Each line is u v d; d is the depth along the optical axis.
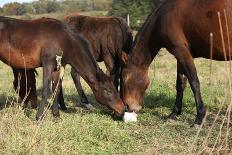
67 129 5.73
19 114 6.27
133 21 35.22
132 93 6.81
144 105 8.15
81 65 6.76
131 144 5.50
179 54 6.18
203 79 11.34
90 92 10.38
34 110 7.36
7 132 5.39
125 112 6.85
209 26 5.79
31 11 51.72
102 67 16.05
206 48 6.04
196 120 6.22
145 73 6.79
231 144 4.98
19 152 4.71
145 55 6.64
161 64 16.02
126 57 6.73
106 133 5.72
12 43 6.66
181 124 6.56
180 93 6.92
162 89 9.53
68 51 6.69
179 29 6.10
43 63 6.59
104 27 8.11
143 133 6.05
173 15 6.11
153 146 5.39
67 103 8.96
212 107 7.62
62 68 6.95
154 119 7.01
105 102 6.81
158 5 6.50
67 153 4.95
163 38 6.32
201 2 5.85
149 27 6.50
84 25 8.33
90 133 5.81
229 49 5.80
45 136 5.20
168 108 7.83
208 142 5.15
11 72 15.80
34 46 6.58
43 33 6.61
